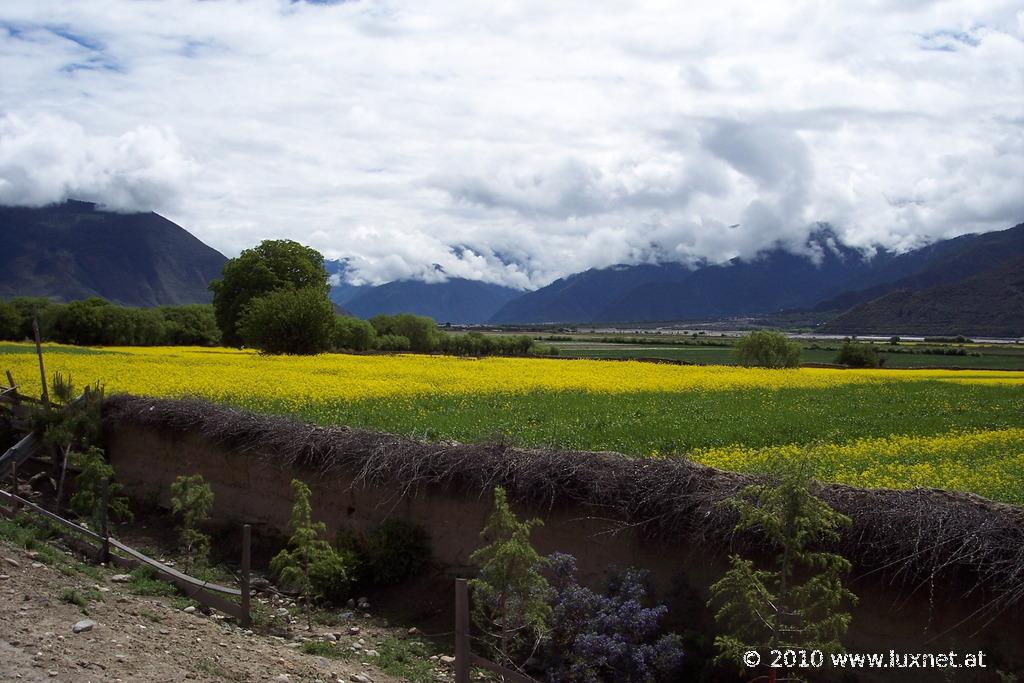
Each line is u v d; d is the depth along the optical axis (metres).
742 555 10.15
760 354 68.31
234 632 10.74
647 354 98.62
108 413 19.09
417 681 9.90
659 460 11.73
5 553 12.04
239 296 76.31
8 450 18.06
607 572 11.23
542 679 9.85
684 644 9.87
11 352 56.62
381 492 13.80
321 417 23.45
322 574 12.59
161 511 17.48
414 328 96.06
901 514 9.52
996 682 8.73
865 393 39.12
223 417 16.78
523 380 38.62
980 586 8.92
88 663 8.26
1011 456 20.06
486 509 12.55
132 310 99.25
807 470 8.75
